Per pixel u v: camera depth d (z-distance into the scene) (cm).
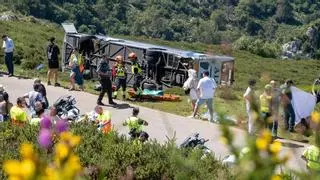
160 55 3494
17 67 4150
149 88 3120
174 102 2897
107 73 2630
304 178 268
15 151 1311
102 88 2630
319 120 289
